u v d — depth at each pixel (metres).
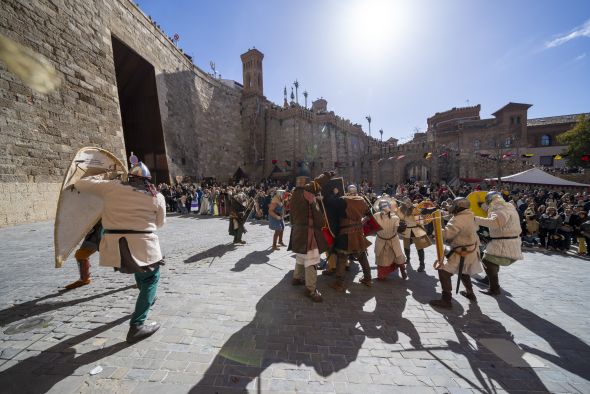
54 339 2.73
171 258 6.13
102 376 2.21
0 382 2.11
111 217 2.66
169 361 2.44
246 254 6.61
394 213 5.06
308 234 3.98
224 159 34.34
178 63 27.06
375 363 2.53
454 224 3.99
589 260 7.37
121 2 18.95
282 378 2.27
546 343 2.98
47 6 13.16
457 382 2.30
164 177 23.88
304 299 3.95
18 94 11.36
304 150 37.44
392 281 5.00
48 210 12.34
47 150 12.58
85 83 15.17
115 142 17.11
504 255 4.27
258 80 39.56
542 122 42.88
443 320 3.47
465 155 32.62
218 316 3.34
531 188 19.86
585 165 30.61
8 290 4.05
